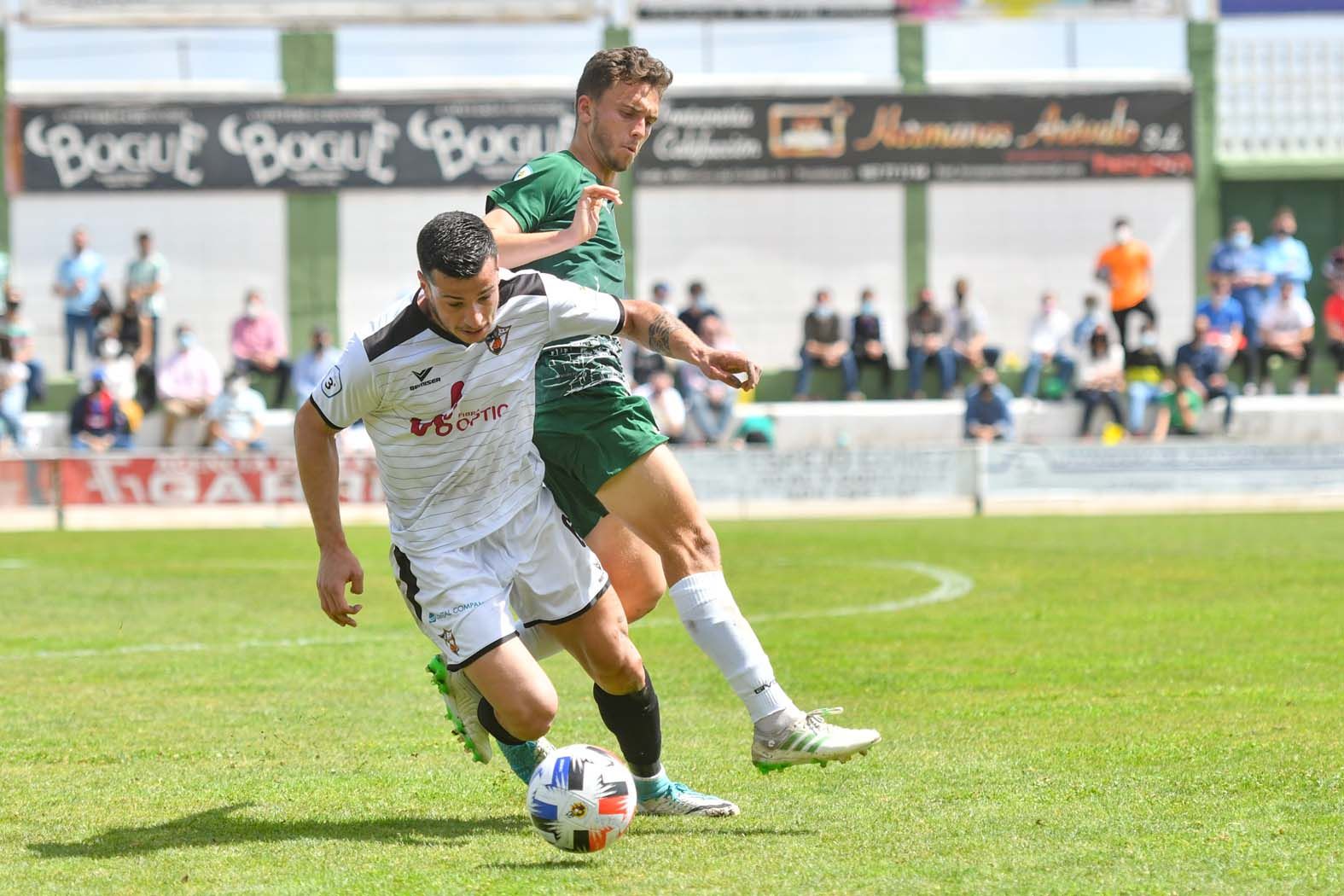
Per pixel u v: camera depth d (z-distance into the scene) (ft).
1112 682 56.70
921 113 214.07
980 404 180.96
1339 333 196.03
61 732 48.98
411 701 54.85
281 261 210.38
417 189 210.38
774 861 32.86
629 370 177.47
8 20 204.03
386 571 104.94
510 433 35.58
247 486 158.61
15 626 76.74
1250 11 214.48
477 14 208.13
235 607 85.15
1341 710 50.19
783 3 209.77
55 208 207.10
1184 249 215.72
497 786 41.14
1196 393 183.83
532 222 38.96
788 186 214.48
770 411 189.37
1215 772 40.96
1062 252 215.72
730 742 46.52
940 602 83.25
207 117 208.03
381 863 33.19
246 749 46.19
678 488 38.88
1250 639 67.51
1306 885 30.35
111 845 34.91
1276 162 214.90
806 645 67.72
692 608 38.09
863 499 163.94
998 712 50.88
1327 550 110.73
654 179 213.87
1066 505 164.04
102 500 156.35
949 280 216.13
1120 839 34.06
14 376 177.27
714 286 215.51
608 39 209.97
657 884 31.17
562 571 36.45
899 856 32.96
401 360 33.91
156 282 189.37
